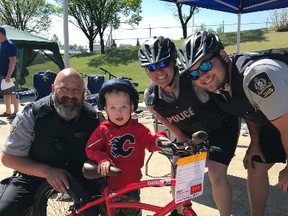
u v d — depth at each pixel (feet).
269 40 76.43
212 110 8.67
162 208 6.90
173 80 8.28
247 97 7.21
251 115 7.96
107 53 89.81
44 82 24.06
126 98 7.52
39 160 8.73
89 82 27.63
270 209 11.30
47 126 8.36
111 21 105.60
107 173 6.99
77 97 8.18
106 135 7.73
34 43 37.24
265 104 6.86
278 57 7.07
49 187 8.58
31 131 8.41
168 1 19.35
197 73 7.20
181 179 6.25
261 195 9.50
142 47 8.25
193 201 12.02
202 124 8.94
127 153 7.78
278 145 9.15
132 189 7.18
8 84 25.72
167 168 15.07
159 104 8.89
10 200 8.73
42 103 8.43
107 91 7.53
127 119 7.63
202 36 7.13
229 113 8.47
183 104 8.58
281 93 6.71
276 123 6.97
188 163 6.26
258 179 9.39
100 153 7.43
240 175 14.26
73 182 8.13
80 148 8.69
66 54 18.81
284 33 82.12
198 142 6.07
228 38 83.92
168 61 7.95
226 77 7.36
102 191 7.79
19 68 36.91
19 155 8.57
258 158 9.30
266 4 20.30
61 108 8.13
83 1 102.58
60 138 8.50
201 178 6.47
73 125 8.46
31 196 8.96
